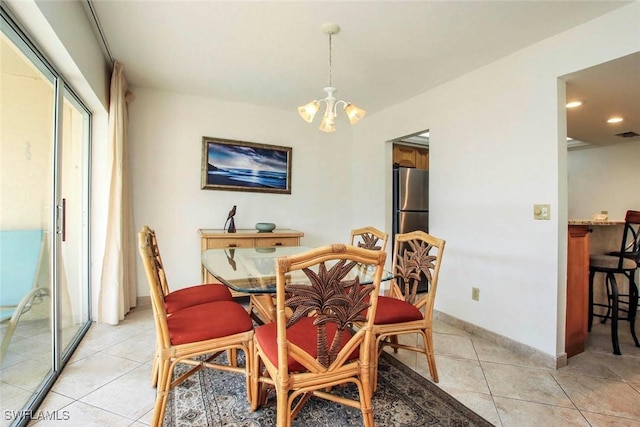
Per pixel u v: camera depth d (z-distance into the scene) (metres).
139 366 2.04
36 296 1.83
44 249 1.88
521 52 2.39
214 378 1.94
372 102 3.59
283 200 3.96
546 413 1.65
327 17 2.03
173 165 3.39
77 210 2.55
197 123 3.49
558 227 2.17
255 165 3.76
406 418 1.59
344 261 1.22
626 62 1.94
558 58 2.17
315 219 4.15
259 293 1.57
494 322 2.56
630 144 4.07
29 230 1.79
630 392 1.86
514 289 2.42
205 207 3.54
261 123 3.81
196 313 1.71
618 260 2.50
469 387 1.89
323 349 1.28
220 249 2.88
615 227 3.16
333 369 1.31
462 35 2.21
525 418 1.61
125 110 2.94
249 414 1.60
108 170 2.69
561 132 2.19
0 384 1.53
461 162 2.86
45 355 1.87
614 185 4.22
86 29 2.06
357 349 1.41
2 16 1.38
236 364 1.97
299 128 4.04
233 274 1.87
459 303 2.87
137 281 3.24
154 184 3.31
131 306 3.10
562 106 2.20
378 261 1.26
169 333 1.50
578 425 1.56
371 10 1.95
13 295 1.65
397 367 2.12
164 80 3.07
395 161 4.50
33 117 1.80
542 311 2.24
